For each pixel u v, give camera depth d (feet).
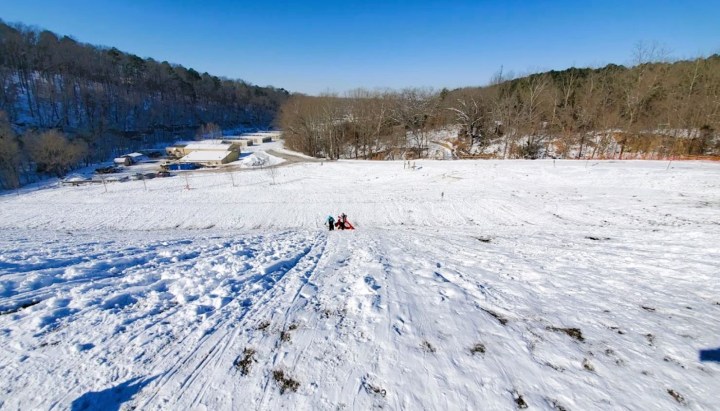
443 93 238.27
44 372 10.91
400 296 16.62
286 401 9.61
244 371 10.97
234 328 13.73
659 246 27.12
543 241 34.17
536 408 9.04
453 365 10.92
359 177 113.50
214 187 113.60
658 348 11.53
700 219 46.83
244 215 79.82
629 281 18.40
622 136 127.24
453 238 39.17
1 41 242.37
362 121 186.91
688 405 8.92
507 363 10.95
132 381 10.52
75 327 13.67
